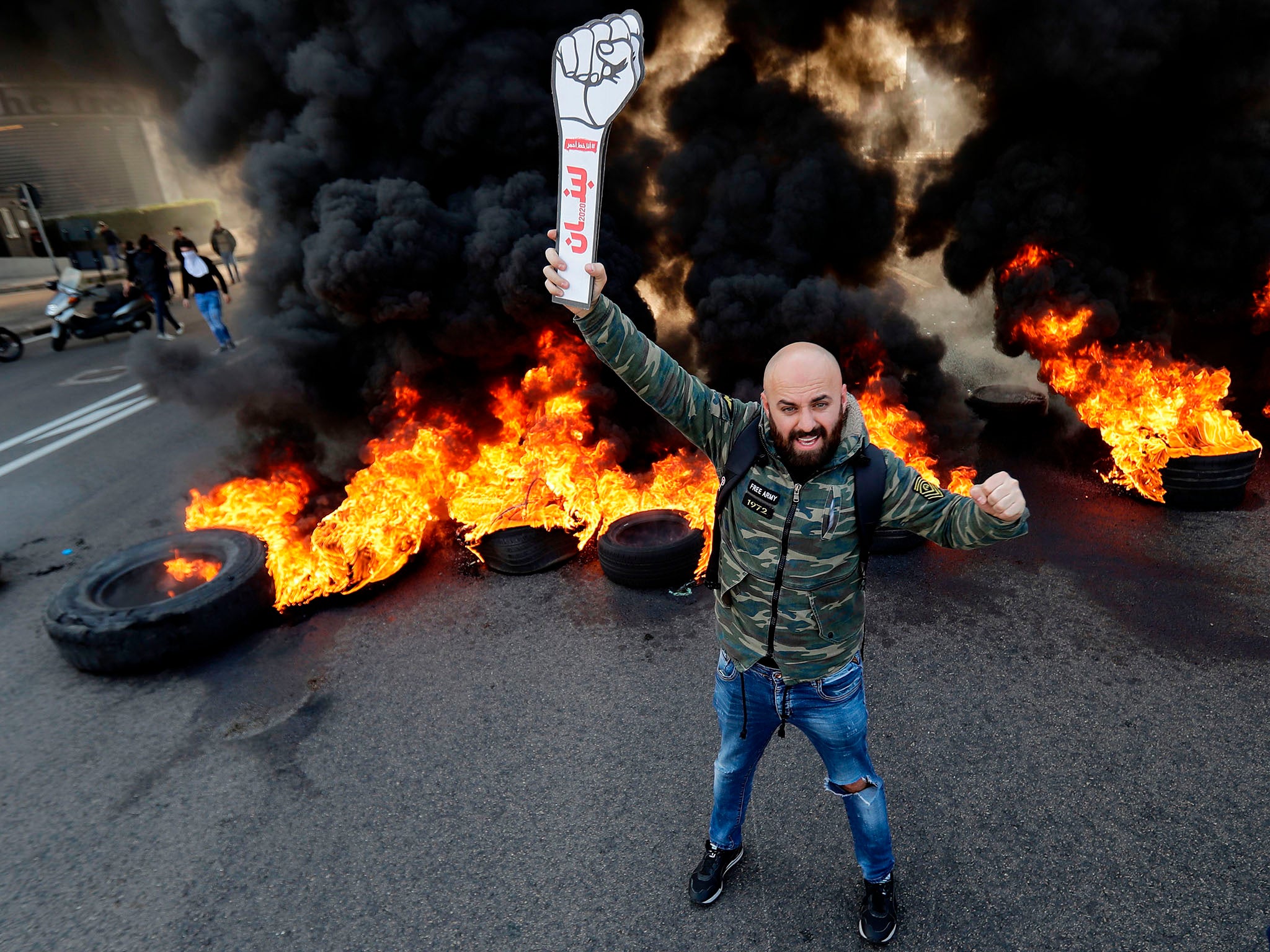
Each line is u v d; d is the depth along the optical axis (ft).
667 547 14.46
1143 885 8.06
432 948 7.98
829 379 5.71
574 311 6.31
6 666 13.73
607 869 8.76
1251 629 12.16
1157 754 9.81
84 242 66.59
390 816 9.77
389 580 15.71
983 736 10.35
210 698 12.47
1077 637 12.34
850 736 7.00
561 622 13.92
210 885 8.95
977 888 8.18
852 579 6.44
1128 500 16.84
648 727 11.01
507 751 10.75
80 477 23.03
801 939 7.76
